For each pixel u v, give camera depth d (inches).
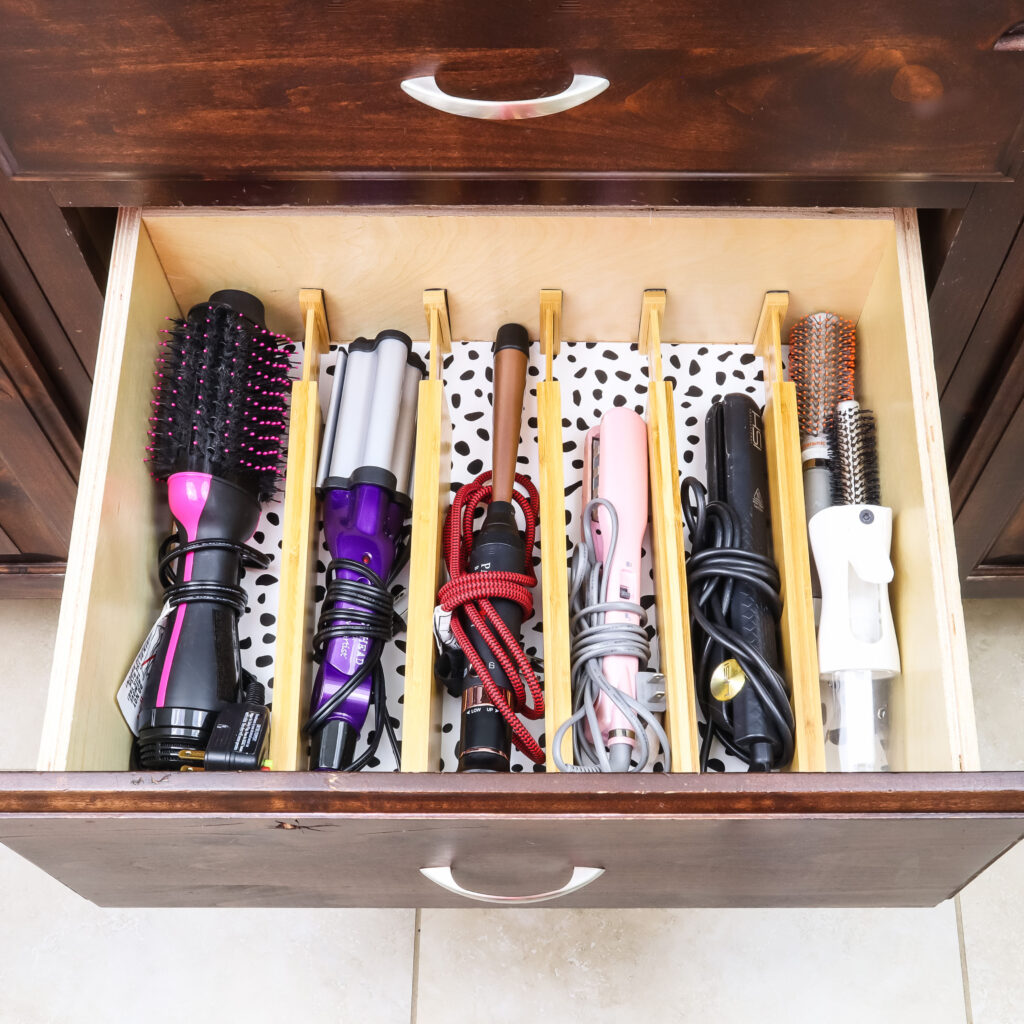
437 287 41.6
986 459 46.0
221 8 30.0
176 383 39.0
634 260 40.2
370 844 31.6
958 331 39.9
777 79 31.6
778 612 38.1
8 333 40.9
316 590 39.8
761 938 53.7
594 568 37.5
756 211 38.1
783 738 35.9
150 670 36.2
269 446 39.6
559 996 52.6
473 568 37.1
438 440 38.2
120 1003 52.9
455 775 28.7
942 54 30.9
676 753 34.9
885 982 53.0
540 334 43.3
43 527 51.8
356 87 31.9
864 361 41.9
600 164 34.2
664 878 35.1
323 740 36.3
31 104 32.3
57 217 36.3
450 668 37.3
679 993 52.6
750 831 30.3
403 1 29.9
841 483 40.1
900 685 36.7
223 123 32.9
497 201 35.9
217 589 37.1
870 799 29.0
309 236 39.1
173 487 37.8
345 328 43.5
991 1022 52.4
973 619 61.4
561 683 35.3
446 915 54.5
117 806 29.0
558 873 33.9
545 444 38.6
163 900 38.0
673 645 36.0
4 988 53.3
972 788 28.8
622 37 30.6
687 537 41.1
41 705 59.0
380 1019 52.4
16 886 55.5
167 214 38.3
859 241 39.2
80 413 45.6
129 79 31.7
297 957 53.7
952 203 35.4
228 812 29.2
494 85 31.7
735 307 42.4
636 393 43.5
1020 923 54.7
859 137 33.2
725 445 40.1
